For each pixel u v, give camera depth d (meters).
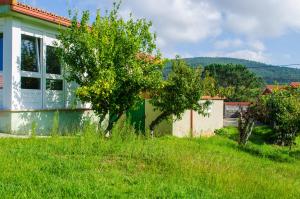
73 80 16.75
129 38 16.62
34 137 12.72
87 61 16.20
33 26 16.17
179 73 20.91
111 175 9.22
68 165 9.45
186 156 12.77
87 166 9.67
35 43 16.47
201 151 15.98
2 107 15.28
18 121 15.45
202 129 29.20
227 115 62.34
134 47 16.66
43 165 9.14
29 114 15.96
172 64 21.09
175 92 20.77
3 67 15.24
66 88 18.14
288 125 26.02
